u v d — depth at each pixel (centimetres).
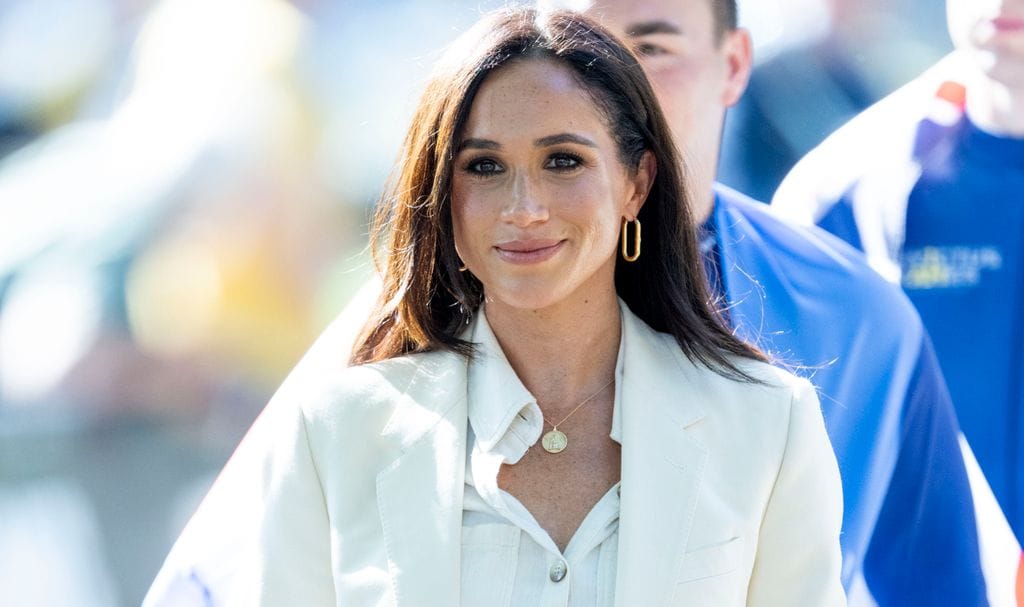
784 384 842
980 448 1101
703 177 1095
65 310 1694
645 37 1076
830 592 819
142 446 1694
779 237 1109
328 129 1623
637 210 837
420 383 840
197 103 1673
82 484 1683
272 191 1648
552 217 775
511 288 782
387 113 1598
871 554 1076
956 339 1109
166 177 1681
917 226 1120
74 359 1689
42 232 1705
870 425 1084
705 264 1091
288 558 823
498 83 779
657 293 854
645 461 797
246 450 1012
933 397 1090
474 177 791
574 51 787
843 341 1091
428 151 809
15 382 1691
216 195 1667
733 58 1102
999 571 1082
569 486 800
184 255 1677
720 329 868
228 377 1689
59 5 1775
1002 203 1104
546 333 819
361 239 1652
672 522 784
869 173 1130
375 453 825
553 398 825
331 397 845
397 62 1584
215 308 1673
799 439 822
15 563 1666
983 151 1109
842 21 1179
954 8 1116
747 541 800
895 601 1074
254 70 1641
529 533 777
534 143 772
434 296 855
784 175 1179
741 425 823
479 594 775
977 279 1106
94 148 1731
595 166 783
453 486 796
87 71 1762
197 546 1000
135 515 1691
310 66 1623
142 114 1698
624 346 835
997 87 1100
